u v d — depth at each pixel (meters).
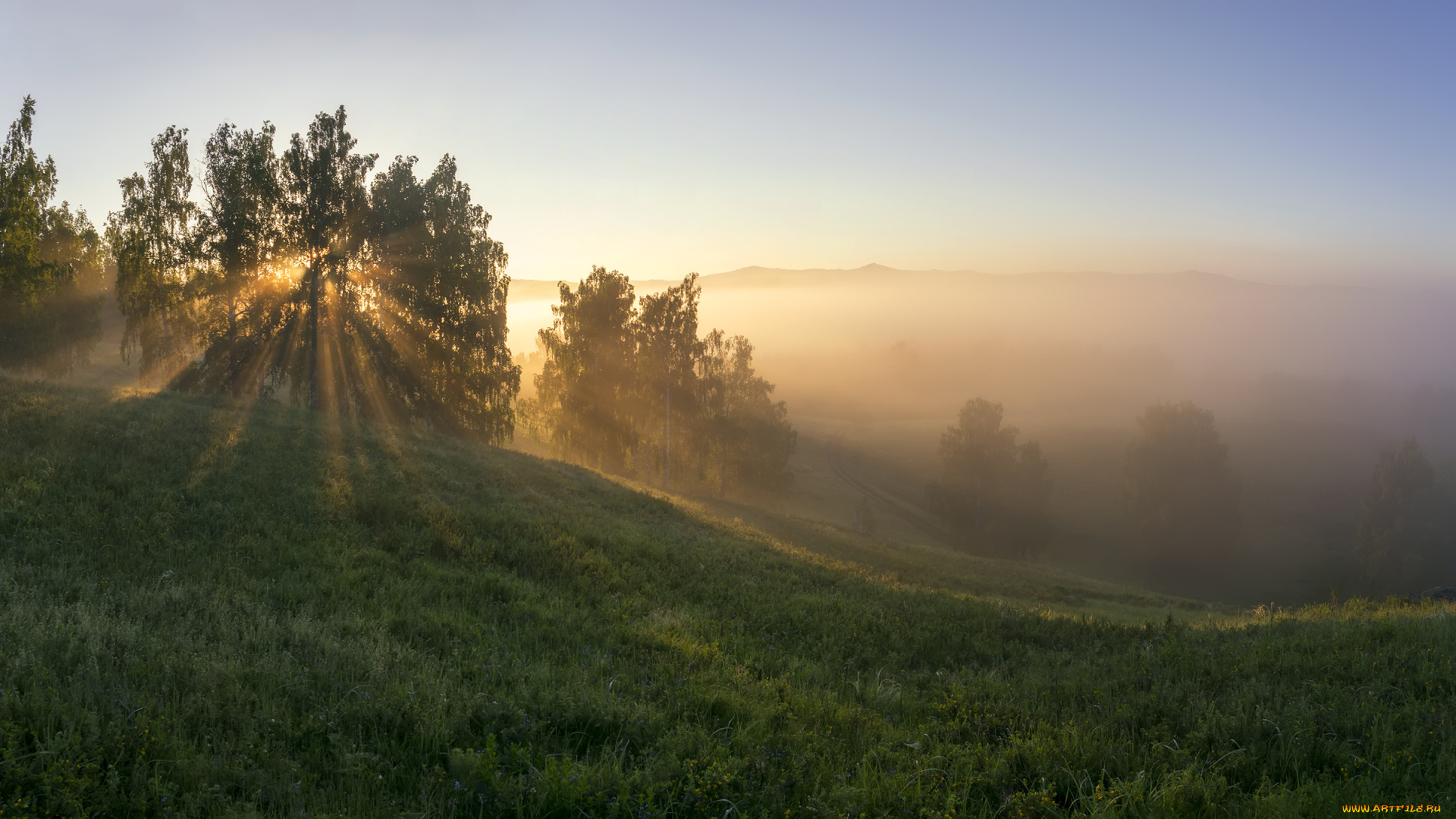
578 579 14.73
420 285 37.41
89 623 7.47
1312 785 5.66
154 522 12.59
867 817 5.41
